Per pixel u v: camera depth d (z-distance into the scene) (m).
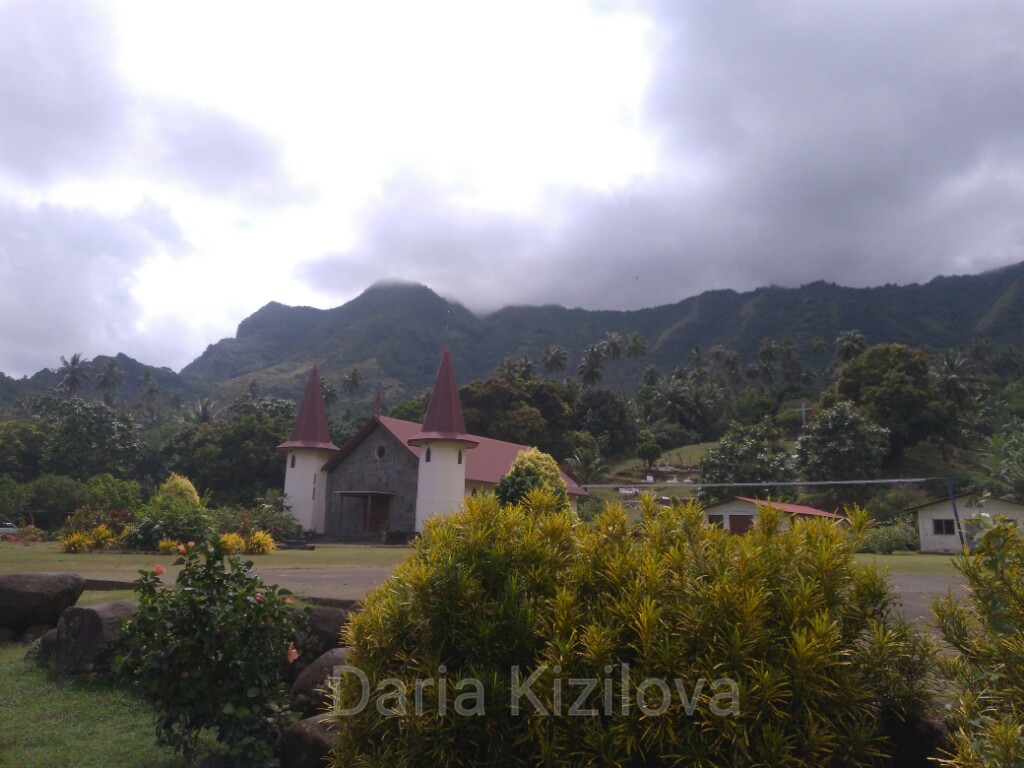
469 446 40.38
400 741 4.04
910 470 64.06
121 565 15.78
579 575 4.34
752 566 4.14
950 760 3.71
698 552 4.48
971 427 74.25
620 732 3.76
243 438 56.09
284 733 5.19
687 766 3.70
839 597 4.27
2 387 121.19
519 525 4.68
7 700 6.83
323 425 44.56
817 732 3.68
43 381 135.62
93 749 5.80
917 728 4.12
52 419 72.44
